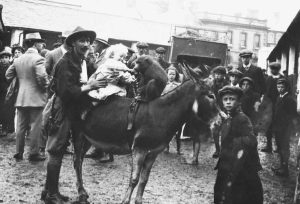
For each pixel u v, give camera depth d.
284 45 19.69
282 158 7.40
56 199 4.88
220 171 4.59
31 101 7.23
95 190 5.69
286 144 7.50
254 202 4.49
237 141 4.45
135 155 4.54
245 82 8.37
